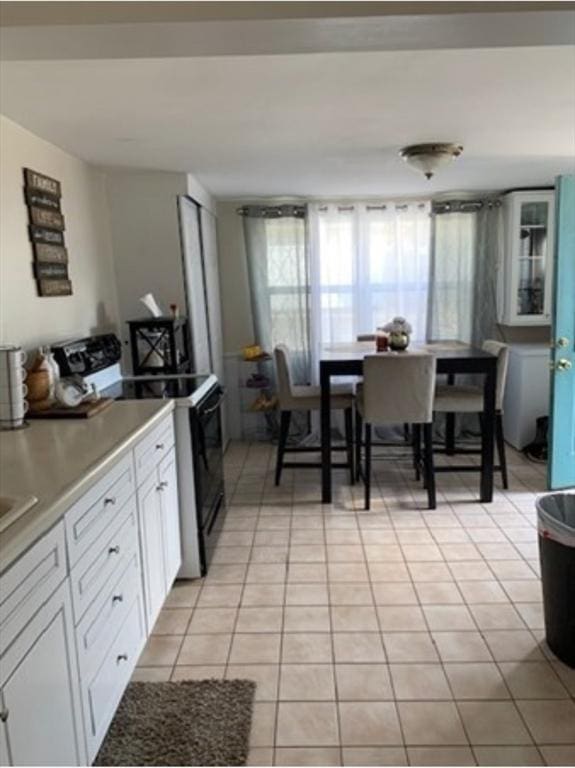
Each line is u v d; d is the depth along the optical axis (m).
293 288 4.93
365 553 2.96
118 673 1.79
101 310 3.45
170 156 3.11
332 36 1.34
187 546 2.71
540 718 1.82
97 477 1.61
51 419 2.23
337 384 4.43
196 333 3.93
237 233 4.97
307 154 3.17
